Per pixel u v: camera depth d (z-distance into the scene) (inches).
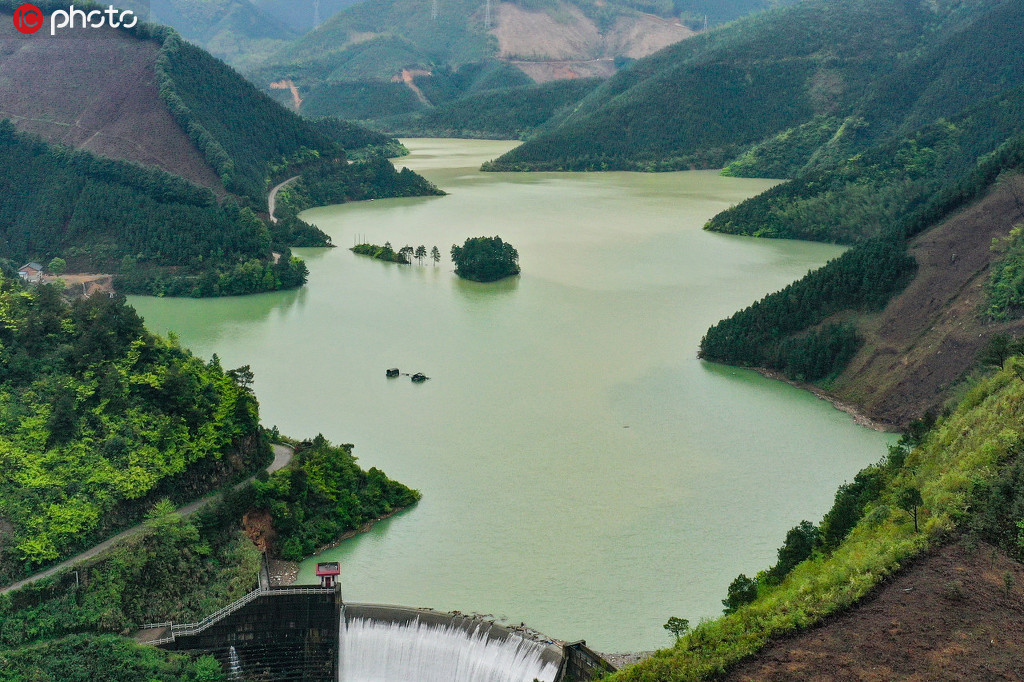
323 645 6107.3
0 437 6801.2
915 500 5940.0
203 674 5762.8
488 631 5910.4
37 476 6609.3
